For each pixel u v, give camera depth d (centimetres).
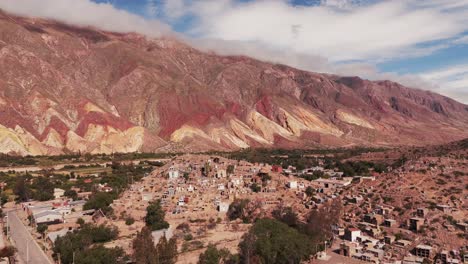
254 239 13000
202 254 12650
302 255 12744
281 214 16738
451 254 12769
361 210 16262
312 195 18950
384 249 13612
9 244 14925
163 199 19050
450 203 15162
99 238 14812
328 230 15012
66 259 12838
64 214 18662
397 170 19250
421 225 14175
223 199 18638
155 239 14488
